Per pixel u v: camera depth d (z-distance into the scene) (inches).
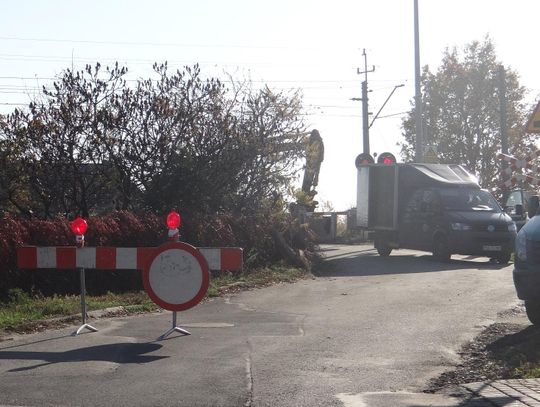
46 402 266.4
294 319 449.4
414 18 1245.1
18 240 497.7
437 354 350.6
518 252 414.0
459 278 665.0
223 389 285.1
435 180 909.2
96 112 650.8
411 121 1772.9
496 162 1750.7
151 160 674.8
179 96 696.4
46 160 636.7
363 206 1013.2
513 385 291.6
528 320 436.5
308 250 821.2
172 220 399.5
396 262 864.3
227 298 553.0
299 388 288.4
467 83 1786.4
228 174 720.3
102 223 555.5
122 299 515.8
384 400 273.6
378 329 412.2
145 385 289.9
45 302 475.8
